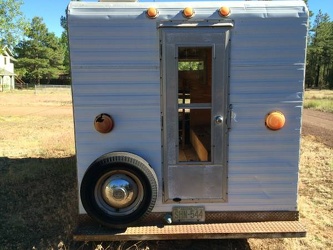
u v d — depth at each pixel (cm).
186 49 340
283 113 340
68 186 553
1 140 958
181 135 362
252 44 329
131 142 342
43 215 446
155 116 339
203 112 355
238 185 350
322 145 903
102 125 333
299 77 334
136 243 352
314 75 6562
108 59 330
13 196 519
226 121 339
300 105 339
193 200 349
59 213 444
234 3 329
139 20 325
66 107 2033
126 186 328
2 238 388
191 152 360
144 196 328
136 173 325
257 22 325
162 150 344
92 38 327
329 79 5916
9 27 1848
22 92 3853
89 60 330
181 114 356
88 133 340
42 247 363
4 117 1502
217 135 342
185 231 331
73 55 329
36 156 765
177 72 332
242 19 325
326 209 475
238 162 346
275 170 349
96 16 324
